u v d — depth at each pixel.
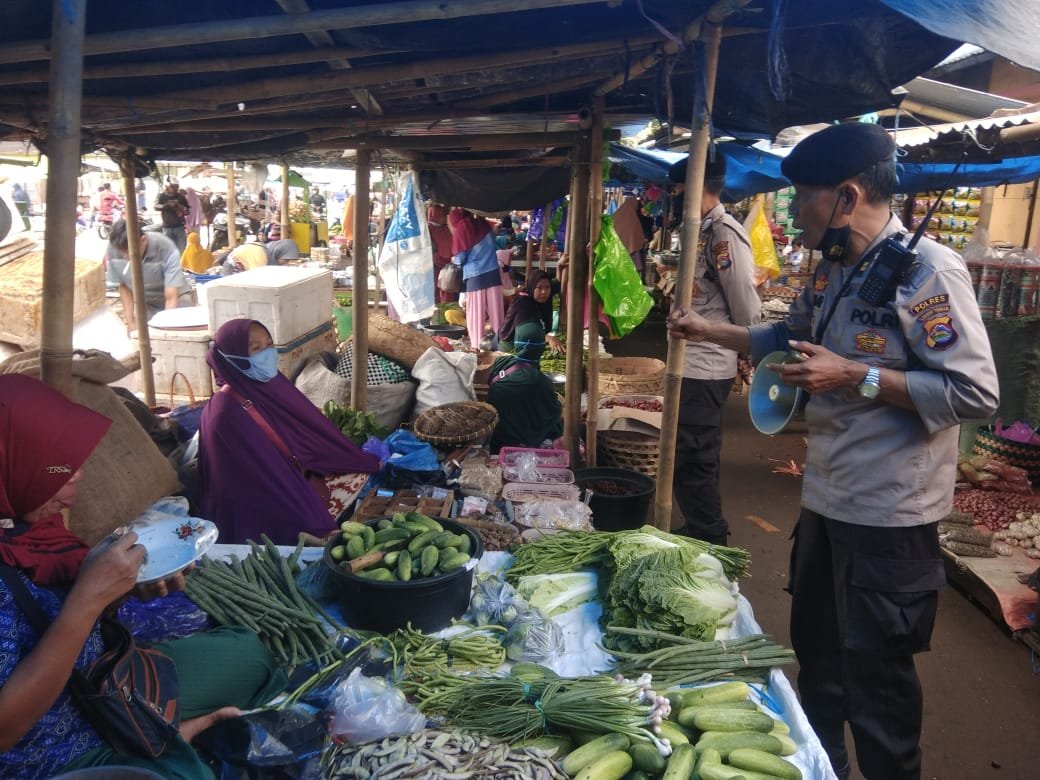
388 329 5.61
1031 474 5.12
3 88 3.10
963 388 2.06
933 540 2.29
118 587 1.58
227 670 2.17
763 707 2.16
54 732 1.70
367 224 4.86
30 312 4.88
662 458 3.01
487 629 2.43
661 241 11.67
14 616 1.56
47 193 2.00
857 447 2.27
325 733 1.99
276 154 4.92
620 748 1.88
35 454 1.71
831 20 2.57
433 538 2.54
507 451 4.61
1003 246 6.38
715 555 2.73
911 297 2.11
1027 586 3.79
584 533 2.96
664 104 3.45
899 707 2.36
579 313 4.83
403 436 4.65
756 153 5.66
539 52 2.65
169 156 5.03
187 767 1.83
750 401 2.54
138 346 5.44
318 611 2.51
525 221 16.06
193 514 3.91
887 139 2.16
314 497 3.75
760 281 7.97
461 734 1.93
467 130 4.72
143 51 2.52
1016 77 6.77
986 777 2.92
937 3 1.83
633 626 2.40
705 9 2.48
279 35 2.29
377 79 2.77
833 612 2.56
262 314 5.35
